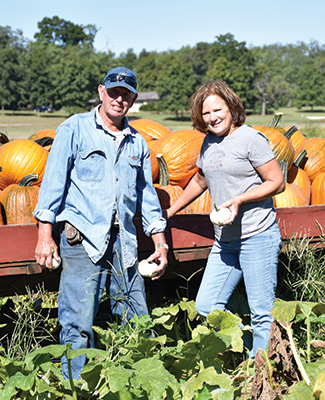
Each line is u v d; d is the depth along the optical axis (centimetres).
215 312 327
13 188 414
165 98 8806
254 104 10269
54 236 336
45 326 393
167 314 364
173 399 277
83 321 315
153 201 339
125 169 318
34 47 12438
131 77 304
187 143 471
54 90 9319
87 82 8631
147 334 329
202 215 377
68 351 269
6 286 350
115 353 322
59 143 307
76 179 313
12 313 396
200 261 401
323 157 546
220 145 326
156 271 326
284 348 307
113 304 339
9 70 9462
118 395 268
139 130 549
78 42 14988
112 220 316
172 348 312
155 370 276
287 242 405
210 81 323
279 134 514
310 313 341
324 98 10619
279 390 302
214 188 333
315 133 1730
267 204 332
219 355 348
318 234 416
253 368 329
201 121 328
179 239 371
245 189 323
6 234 323
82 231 309
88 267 313
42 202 304
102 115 318
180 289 435
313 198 526
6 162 445
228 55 10606
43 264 306
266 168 316
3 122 7000
